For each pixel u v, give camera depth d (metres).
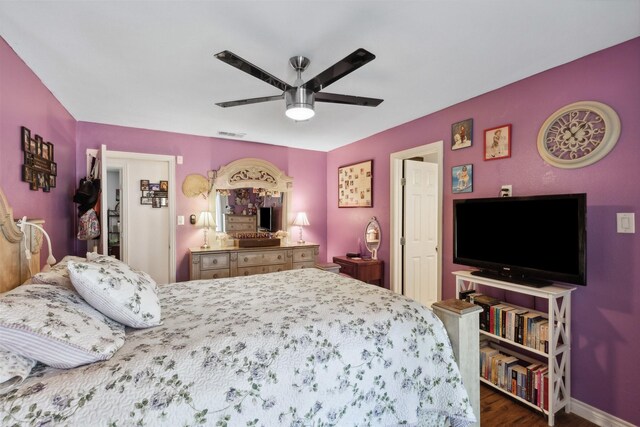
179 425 0.94
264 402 1.09
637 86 1.79
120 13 1.59
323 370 1.25
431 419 1.50
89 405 0.90
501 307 2.31
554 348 1.94
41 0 1.48
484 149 2.66
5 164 1.79
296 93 1.97
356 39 1.84
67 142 3.15
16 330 0.95
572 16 1.61
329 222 5.14
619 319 1.87
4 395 0.88
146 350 1.13
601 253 1.95
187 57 2.06
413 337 1.50
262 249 4.20
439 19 1.64
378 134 4.02
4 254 1.46
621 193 1.86
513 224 2.25
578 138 2.04
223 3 1.52
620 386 1.87
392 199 3.78
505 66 2.18
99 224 3.04
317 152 5.15
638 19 1.62
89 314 1.21
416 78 2.38
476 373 1.64
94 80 2.42
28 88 2.14
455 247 2.68
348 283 2.19
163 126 3.77
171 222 4.06
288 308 1.61
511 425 1.95
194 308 1.66
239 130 3.95
